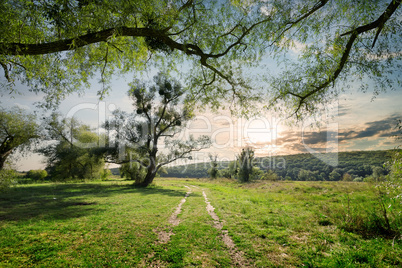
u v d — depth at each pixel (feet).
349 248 17.01
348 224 22.56
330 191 55.72
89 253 17.01
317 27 21.39
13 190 69.51
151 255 17.07
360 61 21.45
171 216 31.53
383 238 18.92
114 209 37.14
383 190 25.45
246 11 22.27
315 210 31.73
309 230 22.61
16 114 72.95
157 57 27.66
